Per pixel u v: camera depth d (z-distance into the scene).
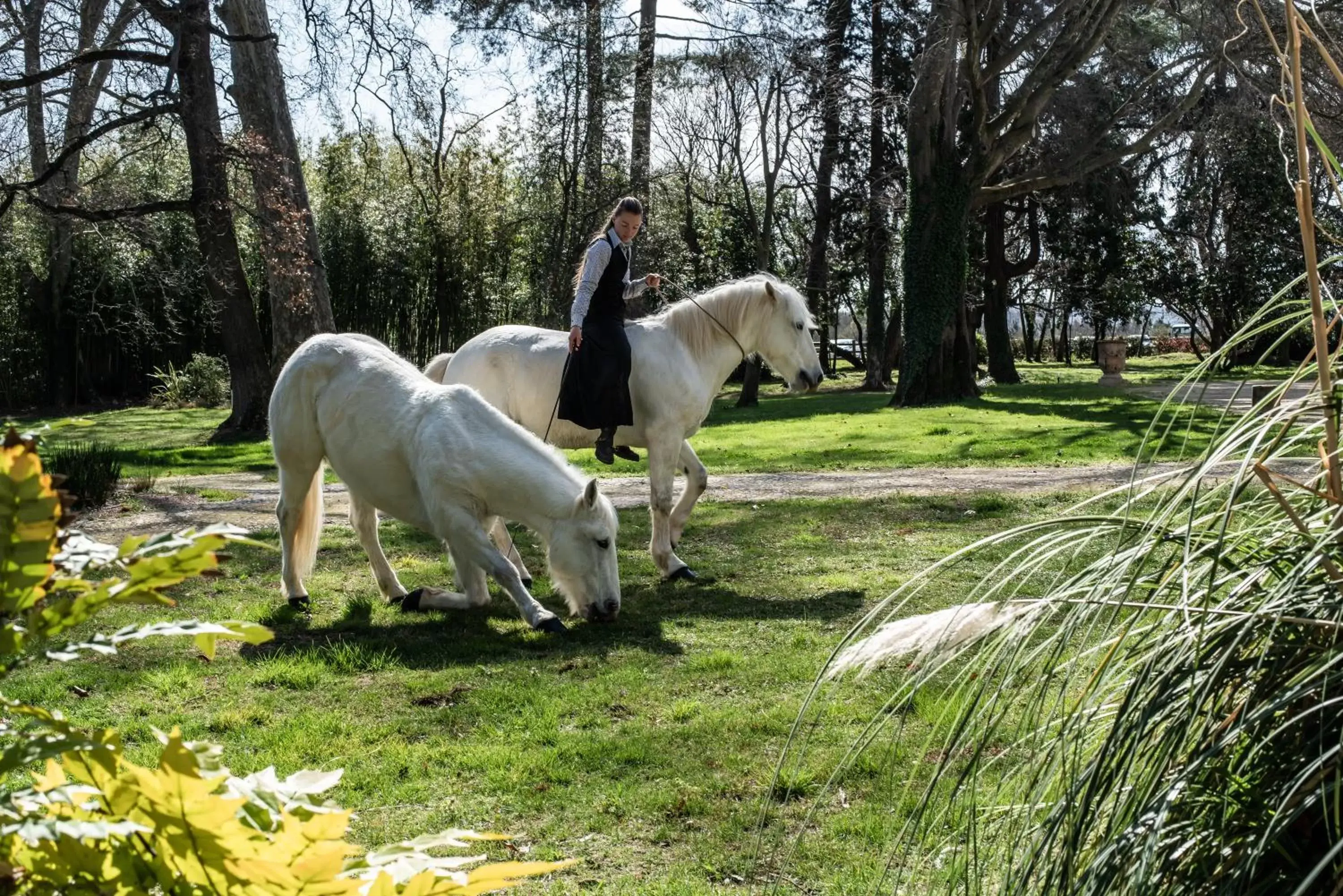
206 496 12.46
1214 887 1.68
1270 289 38.78
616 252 7.57
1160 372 39.97
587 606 6.29
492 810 3.87
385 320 33.50
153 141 23.30
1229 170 36.88
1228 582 1.90
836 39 30.59
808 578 7.68
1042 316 61.66
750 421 23.80
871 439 17.58
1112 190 34.00
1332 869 1.61
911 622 2.07
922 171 25.61
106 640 1.06
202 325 35.91
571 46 27.81
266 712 4.86
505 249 33.66
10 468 0.97
